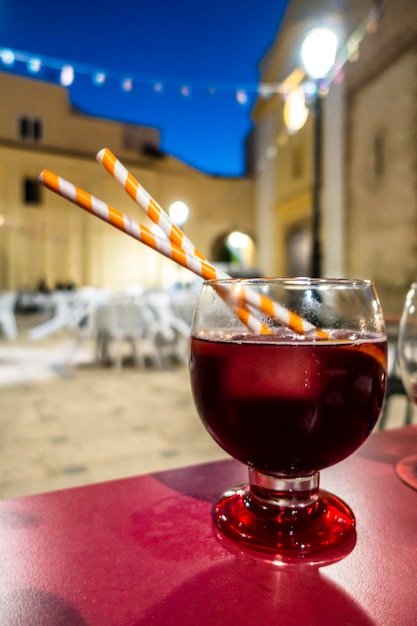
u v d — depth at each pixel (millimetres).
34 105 18219
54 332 9727
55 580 374
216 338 485
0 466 2684
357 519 476
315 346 434
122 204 18125
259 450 451
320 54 3945
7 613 334
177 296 7152
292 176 14070
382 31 9375
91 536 442
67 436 3205
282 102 14109
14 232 18891
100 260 19609
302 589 364
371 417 472
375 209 9961
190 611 338
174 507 503
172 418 3625
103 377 5223
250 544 421
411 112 8750
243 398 441
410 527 461
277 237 15633
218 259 20672
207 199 19703
